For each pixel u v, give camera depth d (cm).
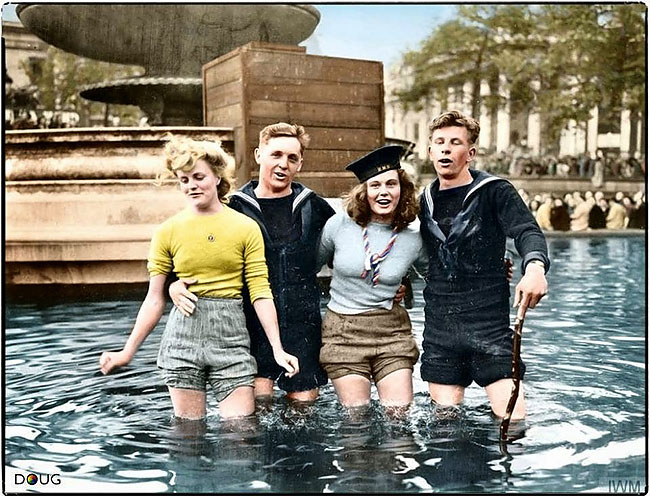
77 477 255
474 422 312
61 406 339
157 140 660
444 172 336
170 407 337
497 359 326
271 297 325
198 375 318
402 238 338
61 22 732
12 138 679
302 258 343
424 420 313
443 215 338
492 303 332
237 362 319
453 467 260
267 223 343
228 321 319
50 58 1075
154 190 664
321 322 351
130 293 648
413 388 366
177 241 318
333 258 346
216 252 316
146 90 793
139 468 262
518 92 1211
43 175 675
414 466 261
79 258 655
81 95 865
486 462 264
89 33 743
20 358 427
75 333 492
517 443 284
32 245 661
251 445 284
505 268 339
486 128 1427
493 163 1423
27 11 734
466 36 1145
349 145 639
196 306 317
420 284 729
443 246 334
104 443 289
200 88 781
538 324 518
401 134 1335
